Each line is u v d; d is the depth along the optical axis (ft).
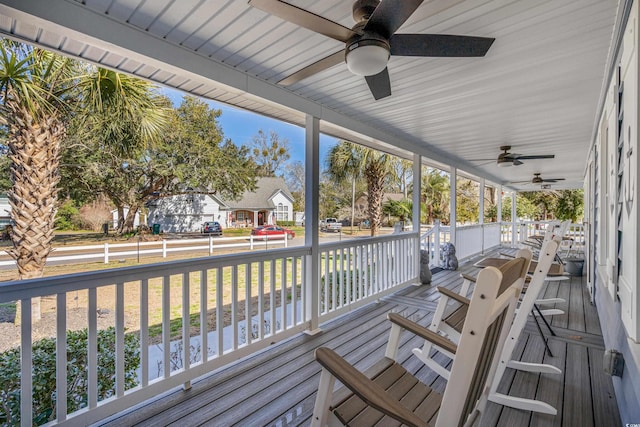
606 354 6.35
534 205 60.59
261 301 8.87
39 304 14.14
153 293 20.47
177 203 50.90
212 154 37.50
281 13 4.72
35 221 13.55
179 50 7.11
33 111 12.66
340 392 4.56
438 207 62.18
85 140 25.07
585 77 8.63
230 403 6.62
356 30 5.24
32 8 5.22
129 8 5.87
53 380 6.44
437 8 4.83
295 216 73.20
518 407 6.37
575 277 18.57
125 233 37.32
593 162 13.73
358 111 11.51
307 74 6.57
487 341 3.34
